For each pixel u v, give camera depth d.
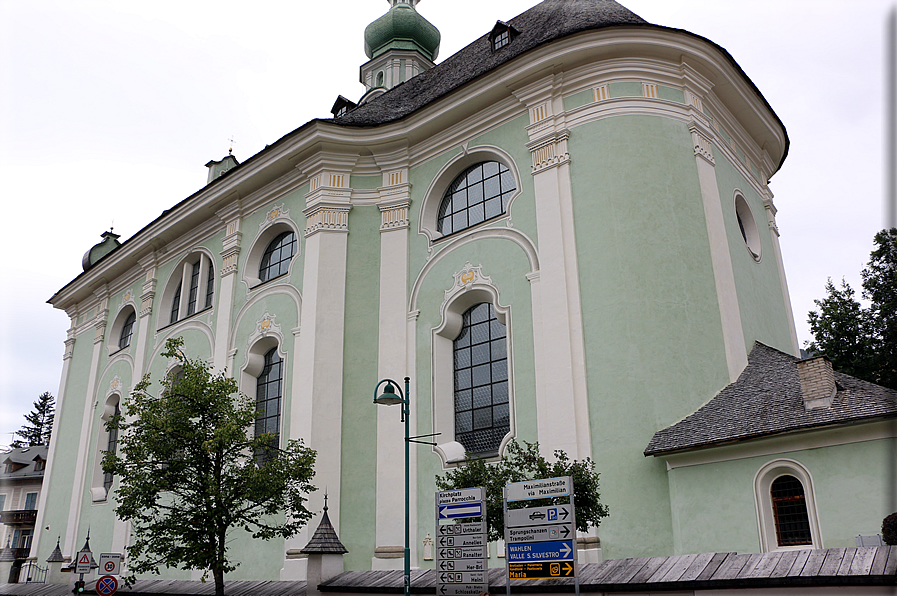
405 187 24.27
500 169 22.50
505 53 24.09
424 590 17.19
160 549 18.03
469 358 21.48
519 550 12.79
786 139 26.70
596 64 20.92
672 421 17.50
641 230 19.16
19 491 58.06
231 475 19.08
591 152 20.20
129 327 35.19
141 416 19.27
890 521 12.84
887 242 25.98
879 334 26.34
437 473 20.39
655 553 16.39
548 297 19.53
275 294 25.38
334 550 19.48
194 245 30.73
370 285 23.84
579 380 18.39
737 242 21.97
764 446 15.42
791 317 25.47
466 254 21.91
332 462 21.64
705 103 22.28
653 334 18.20
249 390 25.34
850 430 14.46
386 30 43.56
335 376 22.56
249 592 20.69
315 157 25.09
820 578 11.87
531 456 14.69
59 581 31.12
